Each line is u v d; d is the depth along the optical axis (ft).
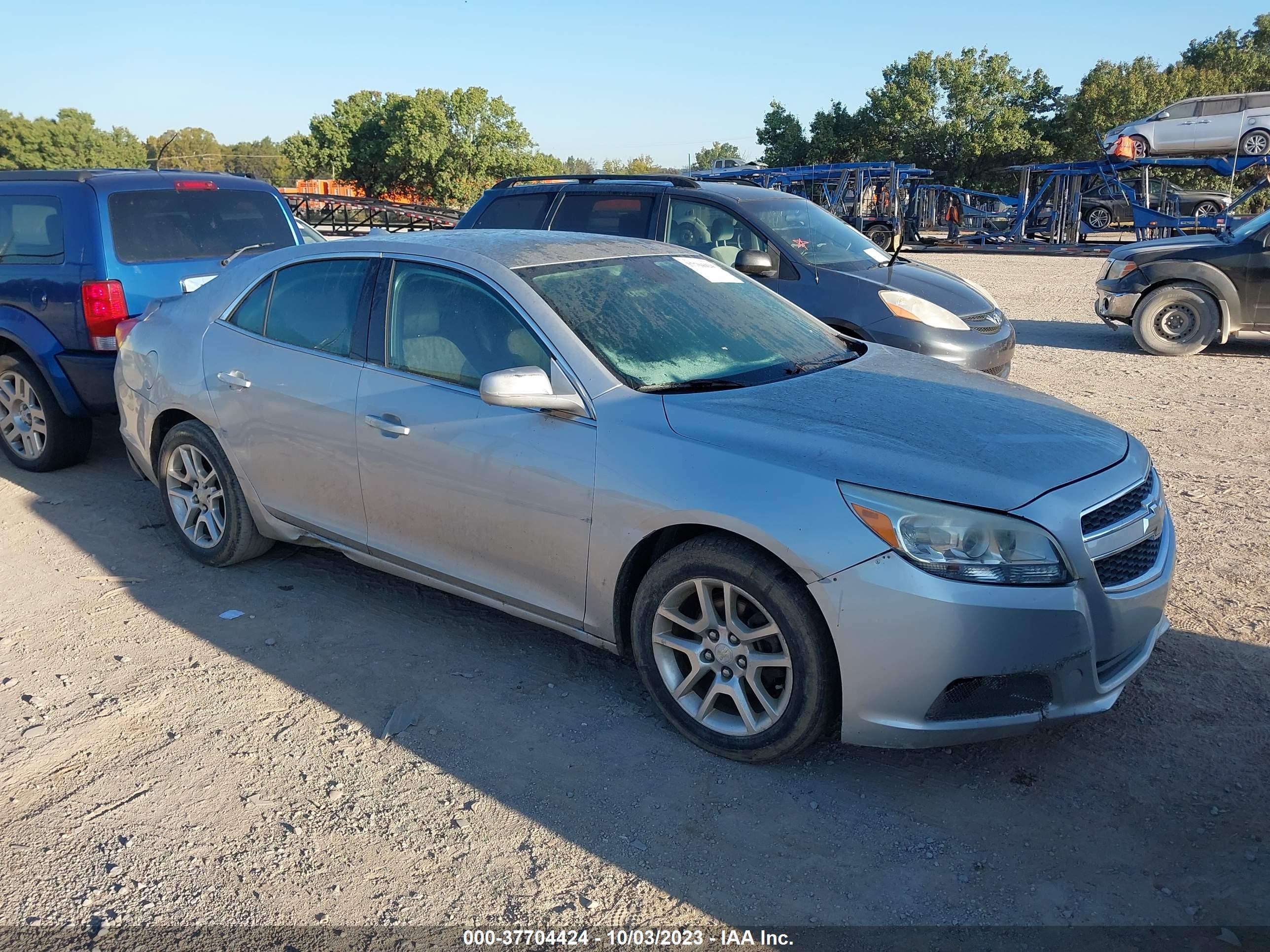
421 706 12.21
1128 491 10.57
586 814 10.18
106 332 19.98
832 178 111.86
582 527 11.44
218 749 11.32
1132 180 95.86
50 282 20.20
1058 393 29.43
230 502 15.60
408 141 157.99
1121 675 10.54
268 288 15.19
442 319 13.02
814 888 9.12
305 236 24.77
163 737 11.57
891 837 9.81
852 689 9.93
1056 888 9.09
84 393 20.25
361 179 165.37
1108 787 10.52
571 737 11.55
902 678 9.73
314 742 11.47
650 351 12.42
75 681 12.80
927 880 9.21
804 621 10.03
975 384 13.04
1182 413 26.48
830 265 24.62
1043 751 11.19
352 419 13.52
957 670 9.63
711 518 10.37
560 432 11.65
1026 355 36.50
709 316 13.64
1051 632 9.68
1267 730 11.44
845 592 9.73
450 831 9.93
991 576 9.57
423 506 13.00
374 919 8.79
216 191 22.61
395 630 14.26
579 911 8.85
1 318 20.58
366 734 11.62
